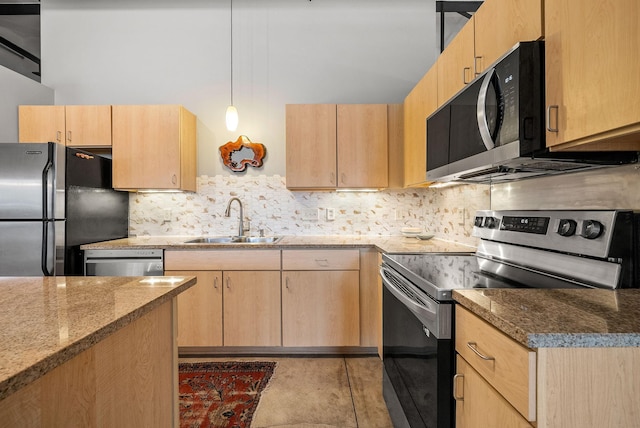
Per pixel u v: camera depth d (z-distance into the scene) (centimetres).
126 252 255
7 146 229
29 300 97
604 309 84
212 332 256
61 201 237
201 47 317
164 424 116
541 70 111
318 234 315
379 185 281
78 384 75
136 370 99
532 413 69
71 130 279
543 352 68
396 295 150
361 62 318
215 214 316
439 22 326
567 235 121
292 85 318
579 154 112
